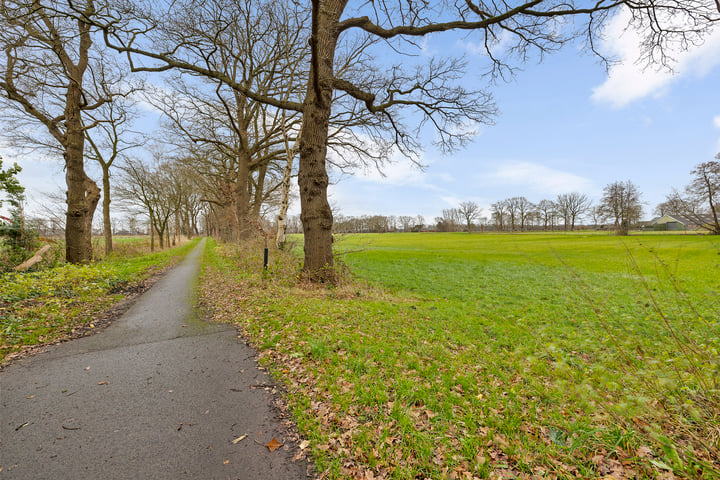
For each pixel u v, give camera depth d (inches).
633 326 224.8
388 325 239.9
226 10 392.2
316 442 106.9
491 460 95.6
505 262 956.6
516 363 172.6
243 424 119.1
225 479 91.7
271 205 1154.0
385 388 140.3
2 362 173.3
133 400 135.9
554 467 89.7
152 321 259.9
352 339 201.3
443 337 218.1
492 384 146.5
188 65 399.5
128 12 357.4
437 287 538.9
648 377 90.5
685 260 710.5
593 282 518.9
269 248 602.2
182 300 339.9
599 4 334.3
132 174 1079.0
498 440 103.0
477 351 193.9
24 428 114.9
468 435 106.8
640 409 83.8
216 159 1088.2
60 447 104.6
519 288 511.2
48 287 313.0
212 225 2529.5
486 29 388.8
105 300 326.0
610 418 97.1
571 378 105.0
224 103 579.5
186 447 105.6
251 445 107.1
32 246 485.7
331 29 377.1
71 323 245.3
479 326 257.3
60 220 682.2
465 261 999.6
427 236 2952.8
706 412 83.8
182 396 139.8
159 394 141.3
